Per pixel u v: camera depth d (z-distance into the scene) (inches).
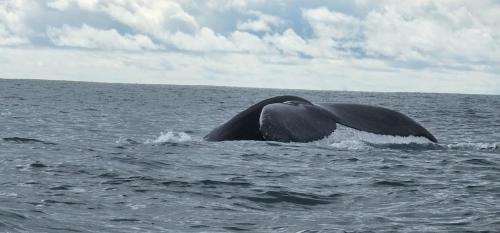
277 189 1583.4
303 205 1443.2
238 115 2000.5
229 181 1688.0
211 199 1472.7
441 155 2183.8
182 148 2284.7
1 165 1823.3
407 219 1307.8
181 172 1817.2
